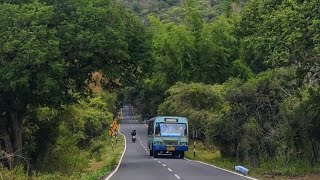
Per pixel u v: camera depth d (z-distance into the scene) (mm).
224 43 61781
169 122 38031
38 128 31484
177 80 64688
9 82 23234
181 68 62562
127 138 75875
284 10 19234
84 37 24531
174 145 37406
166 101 57781
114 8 27453
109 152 48969
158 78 66312
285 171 23188
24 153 29000
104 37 25281
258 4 27328
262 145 29406
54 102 27141
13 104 26562
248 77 57469
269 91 29781
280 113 27547
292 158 25812
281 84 29359
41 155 31172
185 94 51812
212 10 110500
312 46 17969
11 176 19391
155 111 80250
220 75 62406
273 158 28234
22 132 30656
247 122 30672
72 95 29469
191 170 24469
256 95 30000
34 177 21016
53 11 24641
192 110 49594
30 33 22438
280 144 27625
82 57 25766
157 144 37438
